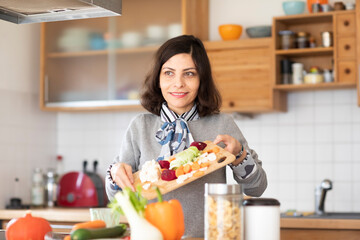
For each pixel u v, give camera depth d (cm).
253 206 156
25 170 404
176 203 154
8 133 390
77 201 391
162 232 148
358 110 373
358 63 343
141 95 210
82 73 397
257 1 392
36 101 418
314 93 381
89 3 208
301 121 383
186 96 196
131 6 385
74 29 398
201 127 203
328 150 377
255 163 190
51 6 218
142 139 202
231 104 366
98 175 404
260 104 361
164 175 172
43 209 378
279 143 387
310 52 358
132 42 384
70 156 436
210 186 150
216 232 148
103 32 392
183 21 369
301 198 381
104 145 429
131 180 175
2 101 386
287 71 362
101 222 163
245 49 366
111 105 388
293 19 363
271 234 156
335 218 319
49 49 403
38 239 169
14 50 398
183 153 178
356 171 372
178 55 193
